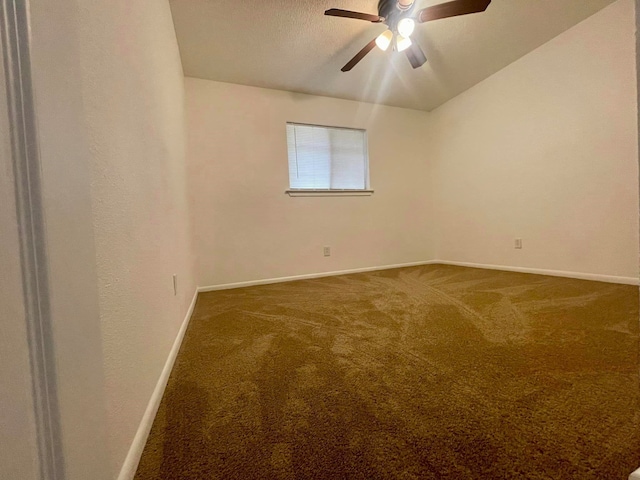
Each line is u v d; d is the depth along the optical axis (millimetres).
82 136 407
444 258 3738
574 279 2369
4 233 268
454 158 3504
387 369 1049
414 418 769
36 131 303
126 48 748
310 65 2568
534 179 2672
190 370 1093
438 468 604
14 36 290
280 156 3025
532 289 2139
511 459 620
